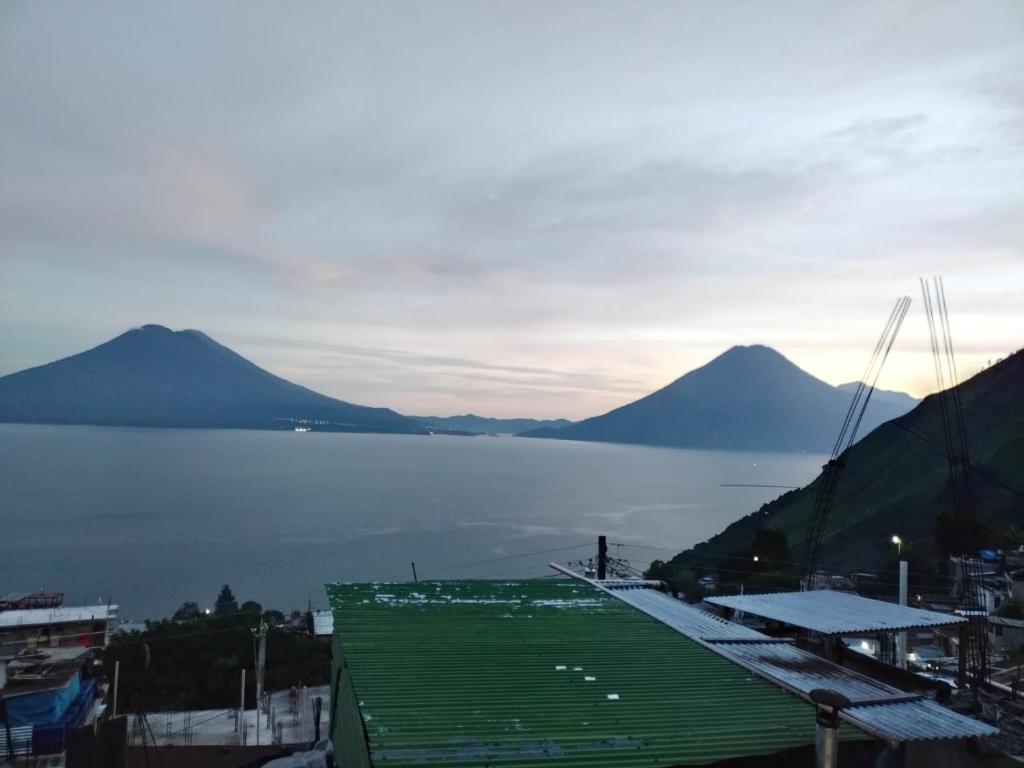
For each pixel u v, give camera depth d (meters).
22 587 110.50
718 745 6.72
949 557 35.88
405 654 9.18
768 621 13.35
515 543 150.38
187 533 167.75
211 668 37.59
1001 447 58.78
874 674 11.60
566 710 7.43
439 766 6.04
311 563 131.38
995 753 8.16
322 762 13.32
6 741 21.89
